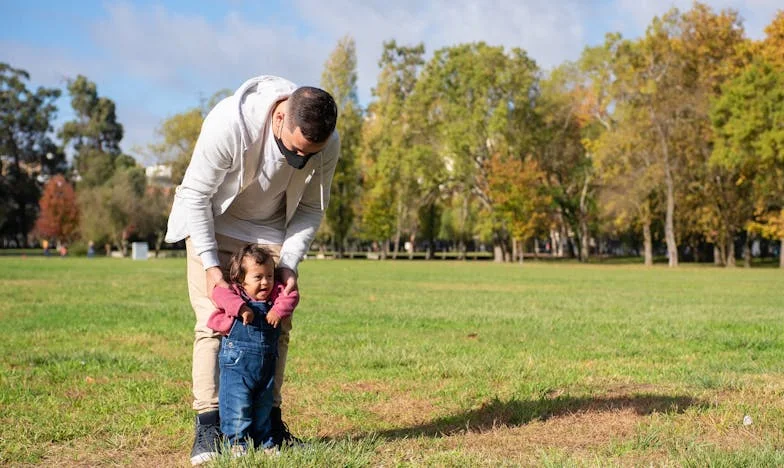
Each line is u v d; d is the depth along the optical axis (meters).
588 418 5.41
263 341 4.23
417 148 56.94
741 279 29.81
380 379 7.10
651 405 5.77
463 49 57.56
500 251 62.78
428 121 59.69
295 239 4.62
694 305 16.23
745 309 15.18
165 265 41.72
